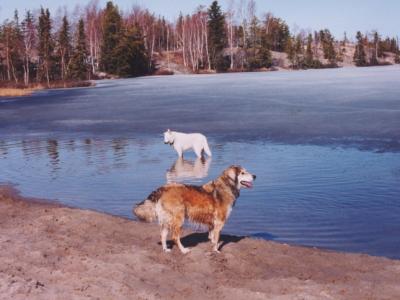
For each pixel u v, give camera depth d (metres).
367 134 21.80
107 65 106.56
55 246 8.53
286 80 66.94
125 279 7.07
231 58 119.44
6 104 48.69
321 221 10.66
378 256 8.59
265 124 26.50
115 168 16.94
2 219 10.73
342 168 15.59
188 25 126.19
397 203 11.74
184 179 15.00
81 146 22.12
